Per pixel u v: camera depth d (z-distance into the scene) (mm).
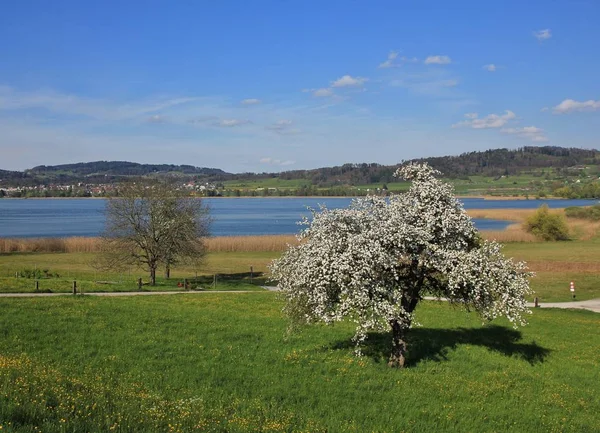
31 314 31922
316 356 26453
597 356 31375
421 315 40031
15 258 85188
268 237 104688
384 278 24375
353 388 22484
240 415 17859
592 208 162250
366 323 23703
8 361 20344
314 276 23812
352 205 26016
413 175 27359
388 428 18344
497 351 30000
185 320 32844
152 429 14195
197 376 22609
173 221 61344
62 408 14383
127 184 63562
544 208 125438
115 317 32500
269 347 27828
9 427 12164
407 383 23438
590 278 70688
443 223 25219
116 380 21312
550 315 44938
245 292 51750
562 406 22391
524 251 100688
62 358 24125
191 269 79312
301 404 20406
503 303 25016
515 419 20531
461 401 21969
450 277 24656
